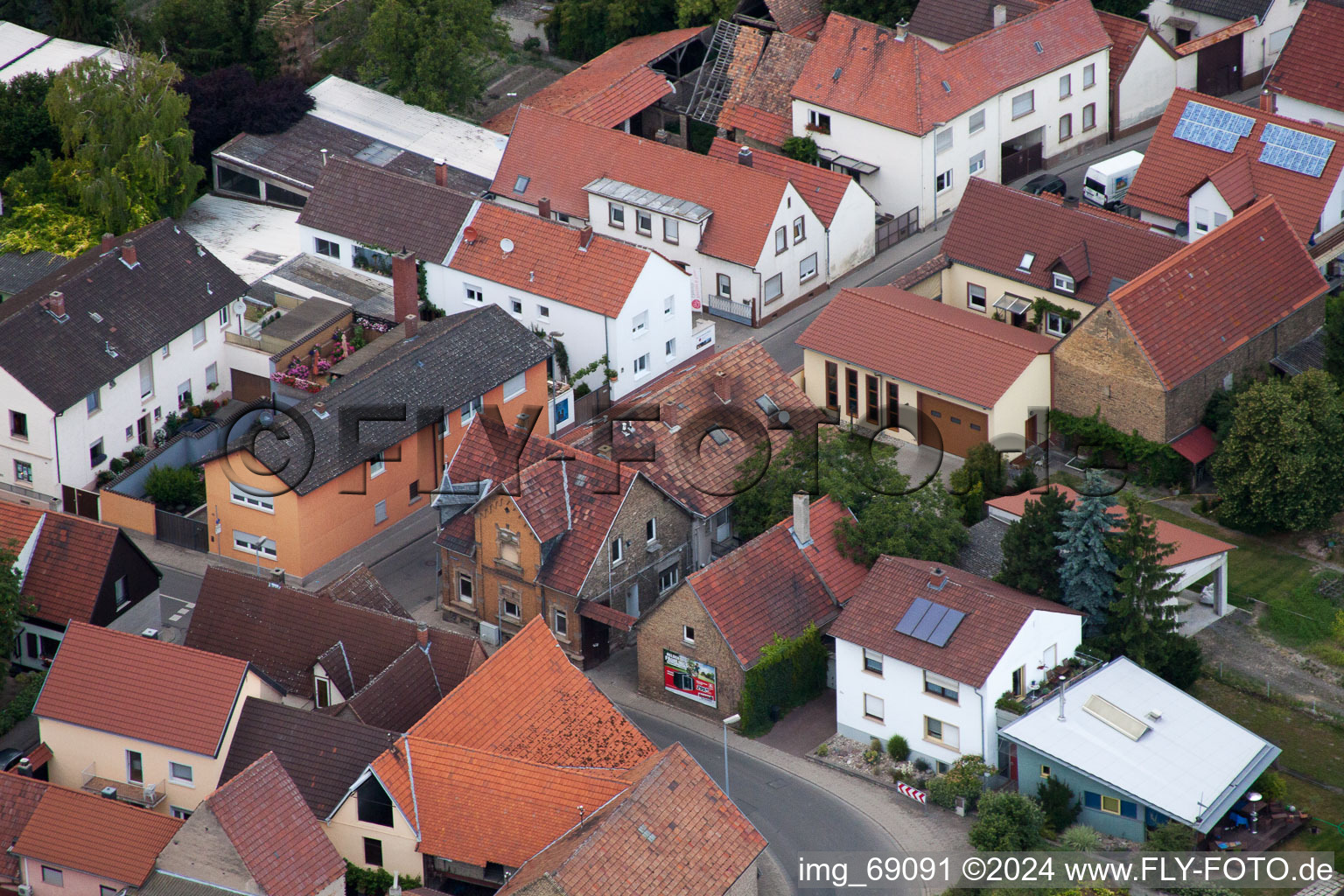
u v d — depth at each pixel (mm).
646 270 149500
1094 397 140000
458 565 129625
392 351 143000
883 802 115500
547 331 152750
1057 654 118688
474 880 108250
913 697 116938
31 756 114500
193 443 145625
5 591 122000
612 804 104125
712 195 159500
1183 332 138125
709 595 120500
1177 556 125312
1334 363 140375
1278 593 130000
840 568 125312
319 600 121812
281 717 112375
